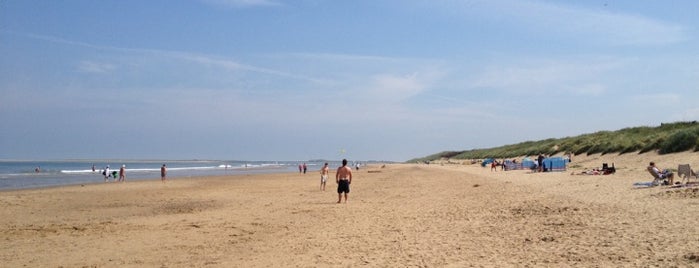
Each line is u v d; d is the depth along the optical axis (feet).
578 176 96.12
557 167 126.21
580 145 178.29
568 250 28.66
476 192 75.41
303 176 192.03
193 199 85.66
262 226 48.32
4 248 38.29
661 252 25.93
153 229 47.65
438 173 166.20
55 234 45.09
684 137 111.65
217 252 35.37
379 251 32.53
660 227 32.63
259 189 111.86
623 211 41.14
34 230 47.65
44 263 32.78
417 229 41.06
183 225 50.26
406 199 72.08
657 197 48.24
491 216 45.80
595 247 28.71
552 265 25.57
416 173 181.06
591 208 44.73
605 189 62.44
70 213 65.10
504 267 25.96
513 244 31.94
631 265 24.11
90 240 41.60
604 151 147.33
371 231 41.55
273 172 259.39
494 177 114.93
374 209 59.67
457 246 32.58
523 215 44.50
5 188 120.88
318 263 29.89
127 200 84.64
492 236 35.42
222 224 50.47
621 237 30.71
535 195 61.98
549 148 215.51
